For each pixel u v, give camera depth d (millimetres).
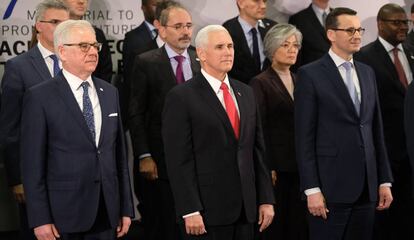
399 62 7676
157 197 7164
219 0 8633
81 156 5359
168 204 6977
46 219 5258
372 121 6238
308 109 6086
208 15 8617
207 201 5449
